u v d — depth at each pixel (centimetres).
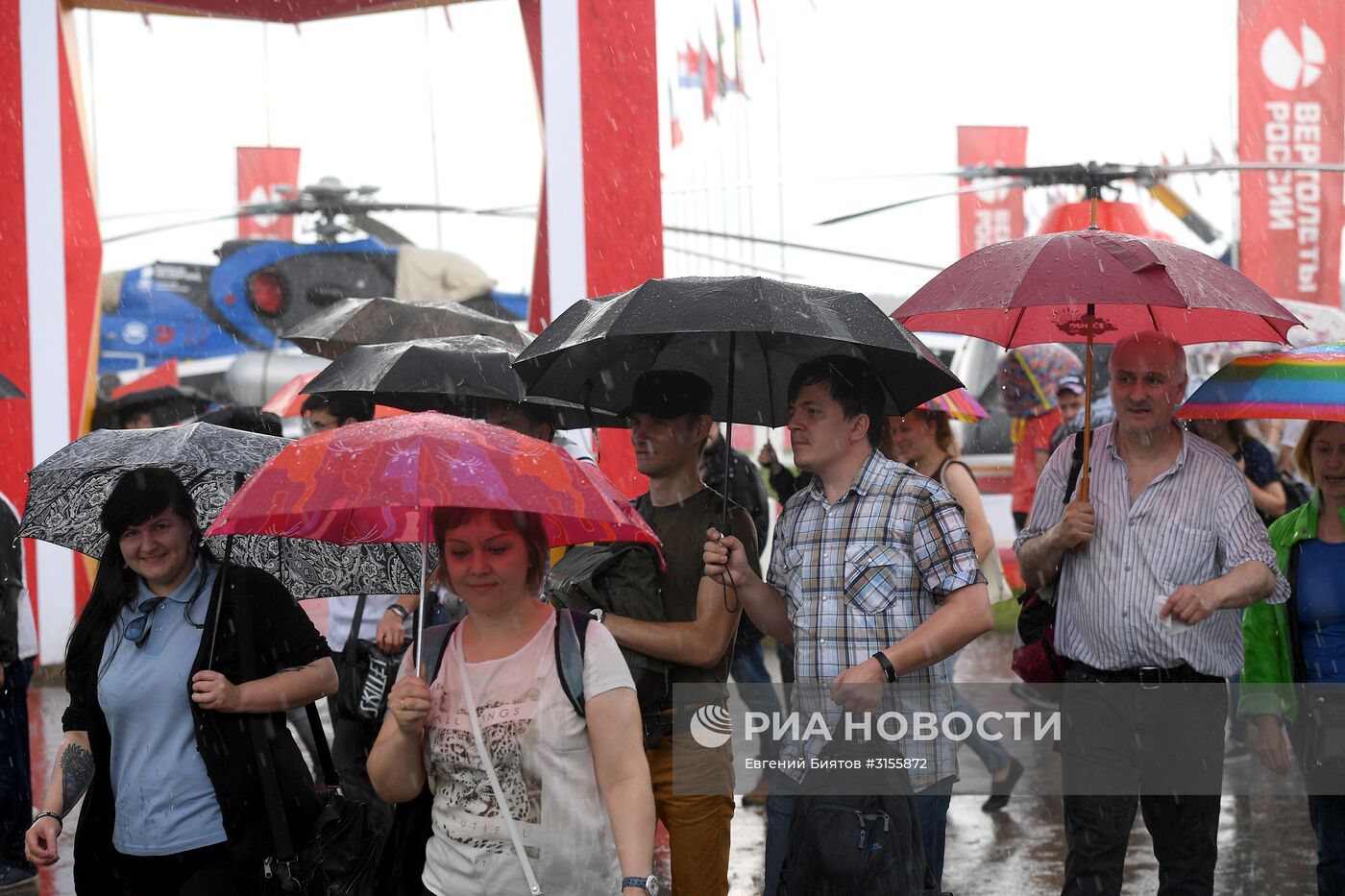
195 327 1966
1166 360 474
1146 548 480
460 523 335
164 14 1205
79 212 1169
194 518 422
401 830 355
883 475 437
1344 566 509
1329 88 1430
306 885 395
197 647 413
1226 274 456
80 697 421
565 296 995
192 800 411
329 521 393
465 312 718
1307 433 521
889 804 412
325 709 1045
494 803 336
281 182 2202
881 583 427
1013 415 1436
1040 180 1286
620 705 337
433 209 1822
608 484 347
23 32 1144
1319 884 515
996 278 446
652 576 460
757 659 841
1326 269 1456
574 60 990
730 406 450
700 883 459
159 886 415
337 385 555
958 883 623
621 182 998
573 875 334
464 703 339
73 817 788
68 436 1166
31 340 1155
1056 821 727
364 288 1920
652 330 400
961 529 425
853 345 462
